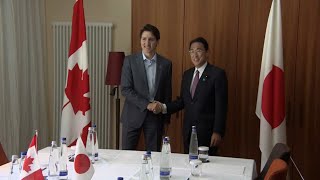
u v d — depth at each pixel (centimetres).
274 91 321
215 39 364
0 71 354
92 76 416
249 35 357
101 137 421
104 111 418
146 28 318
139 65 317
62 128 337
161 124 322
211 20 364
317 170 353
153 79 320
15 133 370
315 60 346
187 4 368
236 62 362
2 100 357
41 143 421
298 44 348
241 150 367
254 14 355
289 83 353
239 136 366
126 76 321
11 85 365
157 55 325
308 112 351
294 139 356
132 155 259
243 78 362
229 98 366
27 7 394
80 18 337
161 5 373
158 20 374
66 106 335
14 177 200
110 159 247
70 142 333
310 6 344
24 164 174
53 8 428
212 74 310
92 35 414
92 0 418
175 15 371
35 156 176
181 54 372
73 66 337
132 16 378
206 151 246
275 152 228
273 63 322
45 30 427
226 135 369
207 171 223
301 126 354
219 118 305
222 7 361
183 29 370
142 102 309
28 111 401
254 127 362
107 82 374
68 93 336
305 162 355
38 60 413
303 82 350
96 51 414
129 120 320
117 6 414
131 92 315
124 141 325
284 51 351
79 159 175
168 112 315
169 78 326
